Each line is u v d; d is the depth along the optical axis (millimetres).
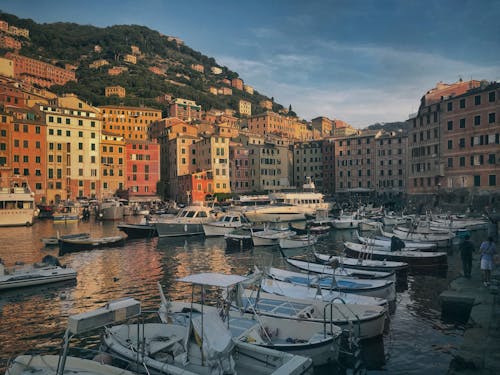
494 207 61812
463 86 81375
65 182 94812
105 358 11930
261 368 10875
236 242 42062
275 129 163500
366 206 90625
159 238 48250
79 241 39188
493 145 64062
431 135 76375
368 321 14586
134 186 105938
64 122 95188
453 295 16625
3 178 80250
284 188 114375
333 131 177625
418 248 34031
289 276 22141
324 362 12500
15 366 10773
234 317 14750
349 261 26969
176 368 10188
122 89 171875
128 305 10414
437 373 12484
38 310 19531
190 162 110500
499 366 9586
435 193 74375
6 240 46469
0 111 85812
